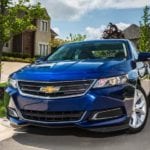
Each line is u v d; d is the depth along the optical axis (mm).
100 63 6320
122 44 7402
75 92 5750
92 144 5977
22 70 6488
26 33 44719
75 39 34000
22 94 6043
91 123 5727
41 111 5871
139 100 6590
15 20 12922
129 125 6242
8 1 12883
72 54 7457
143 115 6621
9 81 6441
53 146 5918
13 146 5945
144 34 41125
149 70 7473
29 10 13508
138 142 6066
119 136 6375
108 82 5832
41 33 47000
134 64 6715
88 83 5762
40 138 6352
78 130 6676
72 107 5719
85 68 6043
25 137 6418
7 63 34000
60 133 6598
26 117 6047
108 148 5777
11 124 6520
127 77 6086
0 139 6328
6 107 6387
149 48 40875
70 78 5781
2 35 12773
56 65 6387
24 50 44469
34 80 5957
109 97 5770
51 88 5797
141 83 6770
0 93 9289
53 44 47812
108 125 5793
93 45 7574
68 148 5801
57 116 5805
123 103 5891
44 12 14133
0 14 12672
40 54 46875
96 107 5703
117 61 6512
